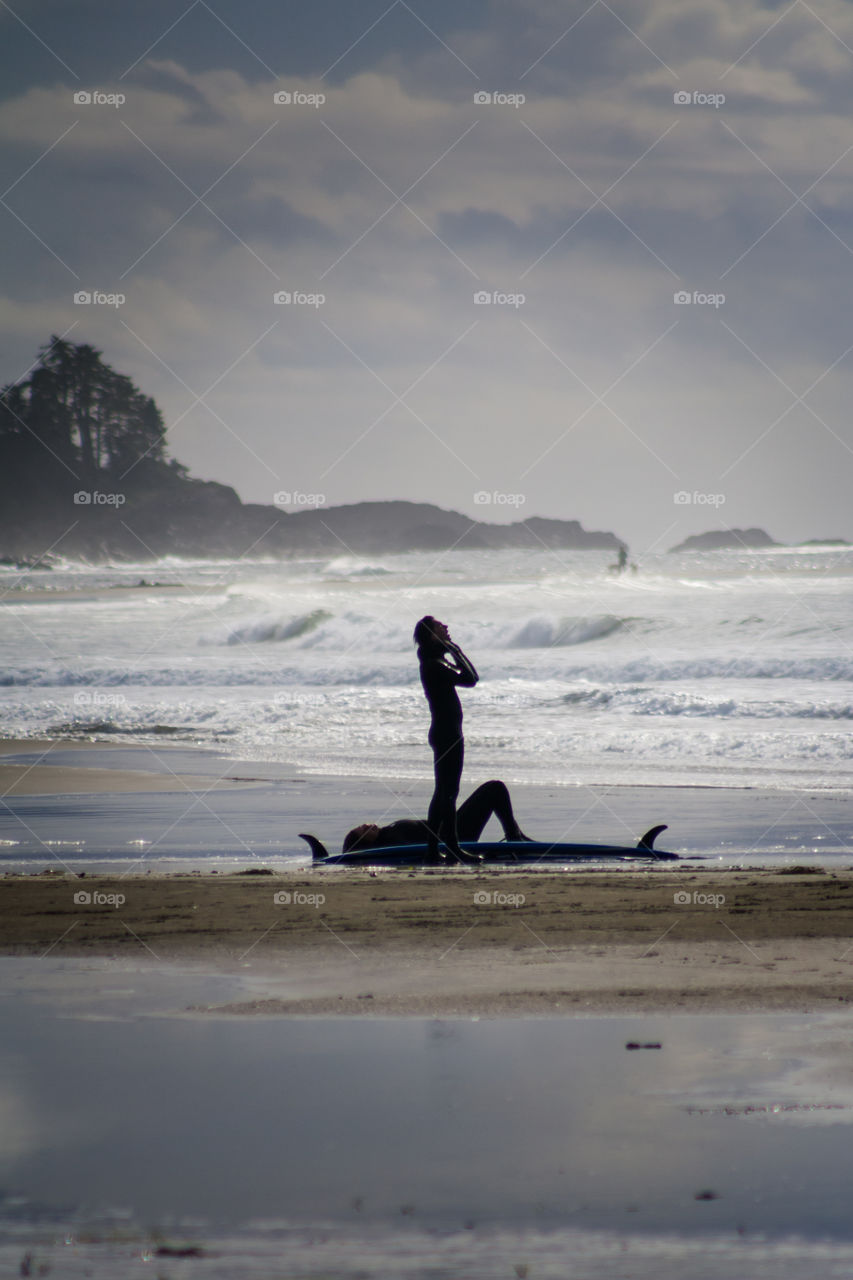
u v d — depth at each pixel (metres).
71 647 110.12
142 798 40.12
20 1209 7.09
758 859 26.34
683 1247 6.39
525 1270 6.16
